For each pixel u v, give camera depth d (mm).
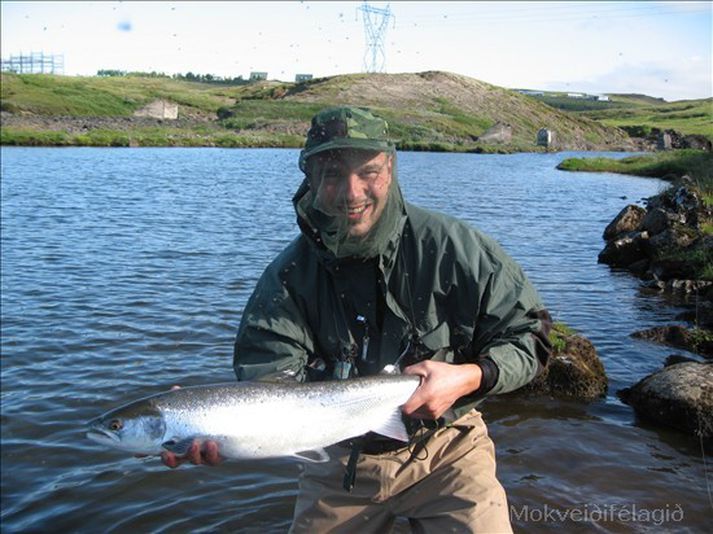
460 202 13102
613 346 4258
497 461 2746
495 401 3346
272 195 13820
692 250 6426
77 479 2738
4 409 3402
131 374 3885
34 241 8156
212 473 2740
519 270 1592
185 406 1535
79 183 15406
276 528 2352
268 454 1542
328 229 1483
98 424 1538
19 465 2857
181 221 10000
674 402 3051
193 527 2377
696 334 4305
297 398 1531
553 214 11531
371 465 1626
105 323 4852
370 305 1580
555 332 3736
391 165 1495
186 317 5000
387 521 1688
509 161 28109
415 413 1485
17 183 15039
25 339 4492
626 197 14336
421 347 1568
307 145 1500
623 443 2895
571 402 3332
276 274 1614
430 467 1620
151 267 6758
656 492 2494
